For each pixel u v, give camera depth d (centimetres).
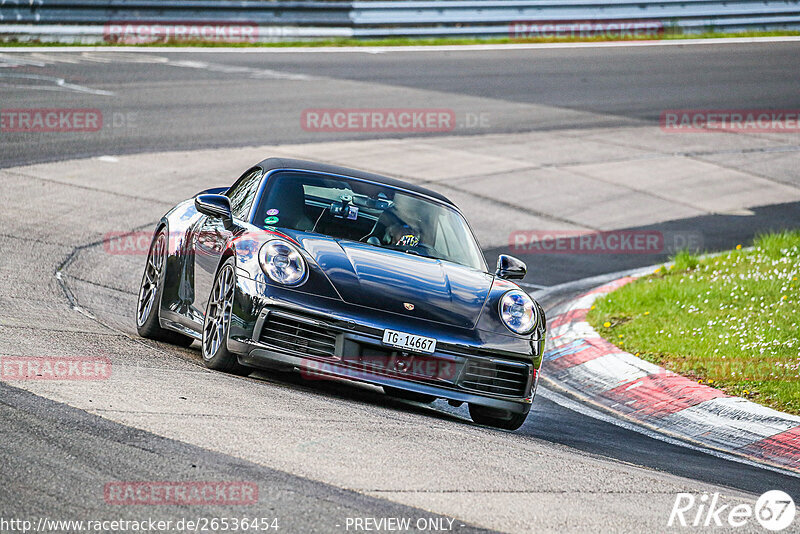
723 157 6838
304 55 8944
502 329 2155
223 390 1948
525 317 2209
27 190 4344
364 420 1884
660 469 1992
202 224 2527
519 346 2148
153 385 1892
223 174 5081
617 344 3203
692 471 2031
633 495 1633
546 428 2331
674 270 4331
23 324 2358
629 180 6125
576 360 3141
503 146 6575
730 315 3456
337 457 1585
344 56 9000
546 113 7544
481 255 2536
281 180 2502
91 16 8775
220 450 1536
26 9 8581
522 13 10156
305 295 2059
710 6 10531
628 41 10425
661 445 2311
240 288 2102
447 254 2447
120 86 6988
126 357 2166
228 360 2162
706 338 3173
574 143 6838
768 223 5472
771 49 10188
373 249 2323
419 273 2245
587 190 5828
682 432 2520
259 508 1312
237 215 2466
